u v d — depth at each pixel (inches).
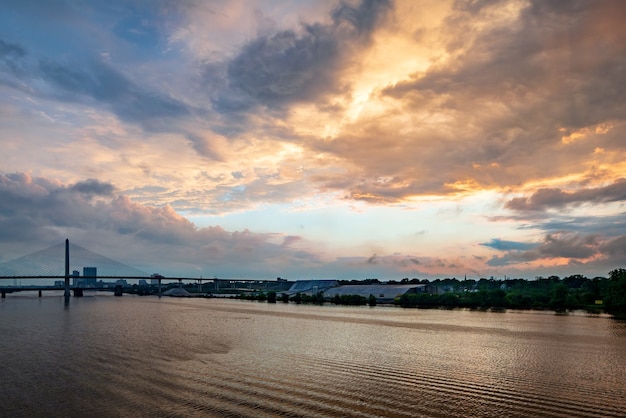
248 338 3267.7
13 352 2571.4
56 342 2989.7
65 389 1744.6
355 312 6402.6
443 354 2630.4
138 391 1718.8
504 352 2721.5
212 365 2202.3
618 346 3004.4
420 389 1792.6
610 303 6560.0
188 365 2197.3
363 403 1598.2
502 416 1485.0
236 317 5329.7
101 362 2263.8
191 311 6432.1
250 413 1475.1
